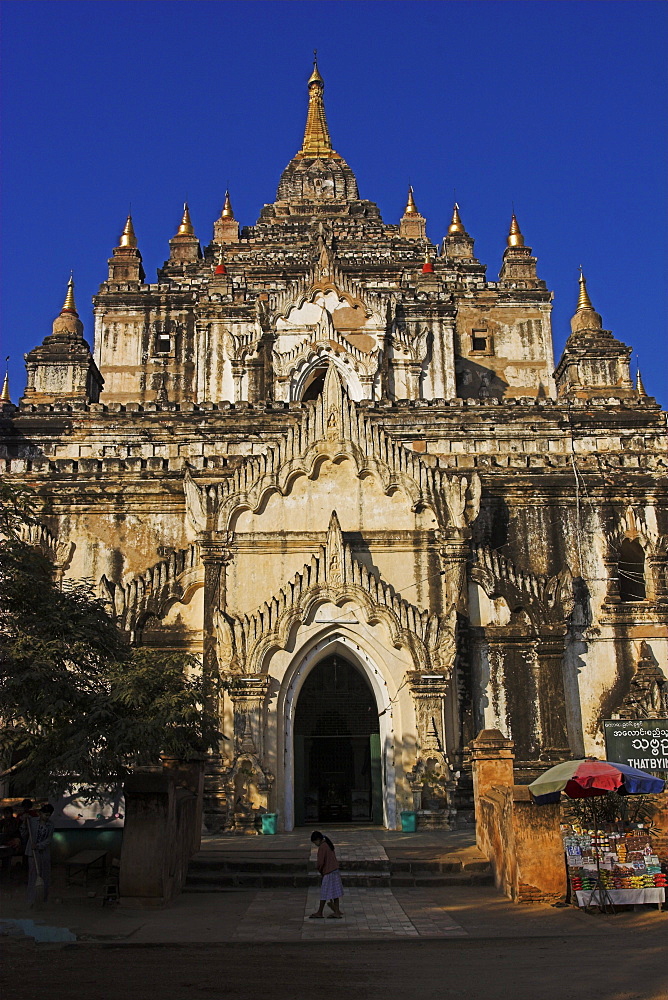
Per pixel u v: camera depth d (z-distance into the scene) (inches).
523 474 1302.9
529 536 1274.6
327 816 1164.5
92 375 2068.2
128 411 1651.1
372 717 1156.5
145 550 1259.2
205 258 2486.5
